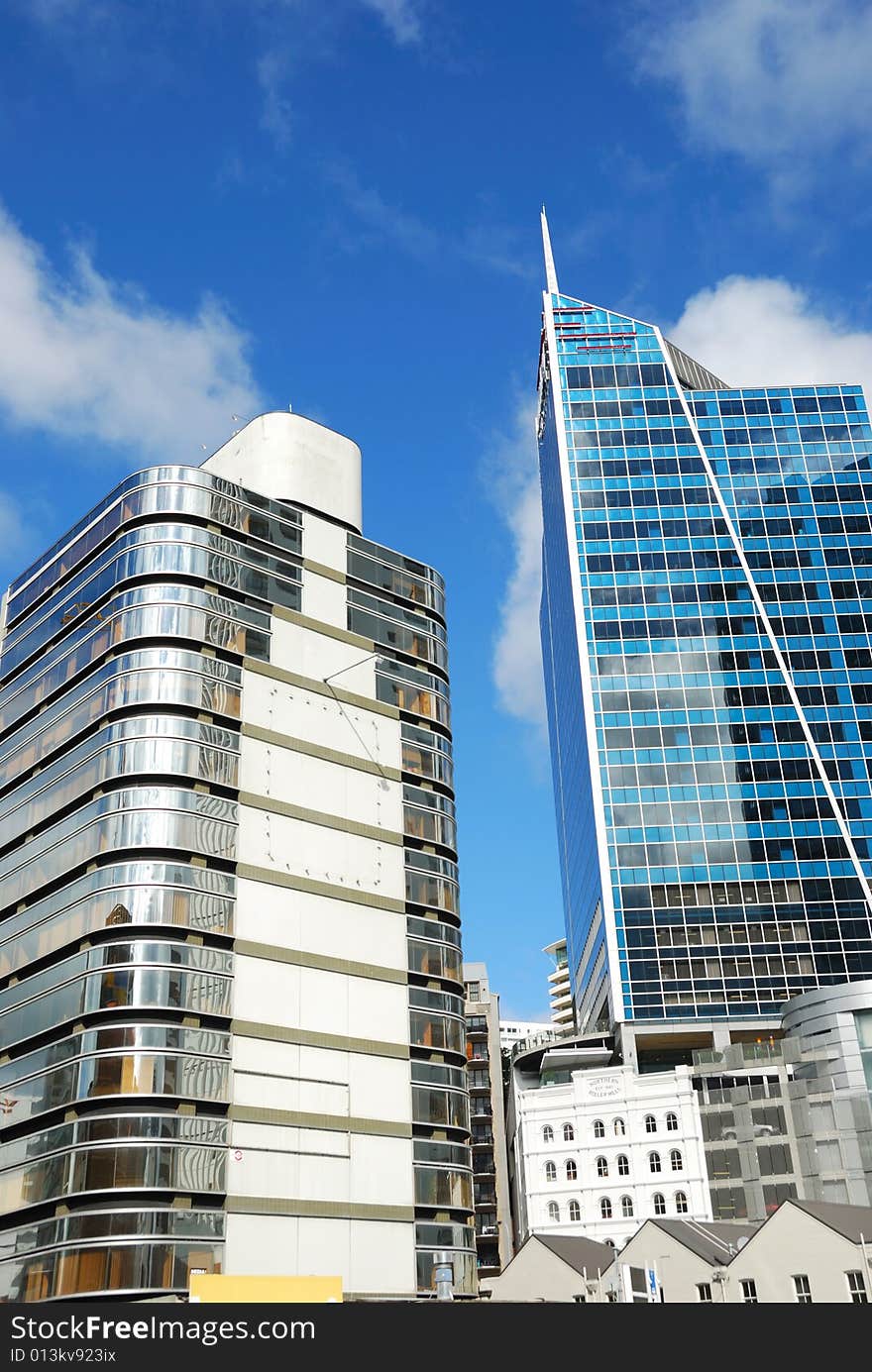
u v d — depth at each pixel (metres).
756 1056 132.12
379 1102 78.31
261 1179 70.62
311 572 91.88
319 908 80.81
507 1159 150.12
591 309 193.00
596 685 166.38
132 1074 68.62
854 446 181.00
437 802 92.69
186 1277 65.69
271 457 97.44
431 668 98.12
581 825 175.38
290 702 85.75
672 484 178.75
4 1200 70.81
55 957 76.00
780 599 171.00
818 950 150.38
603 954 155.50
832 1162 120.25
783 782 160.25
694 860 155.75
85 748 81.19
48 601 93.12
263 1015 74.81
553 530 198.50
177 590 83.31
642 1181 125.19
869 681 166.00
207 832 77.06
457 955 88.62
